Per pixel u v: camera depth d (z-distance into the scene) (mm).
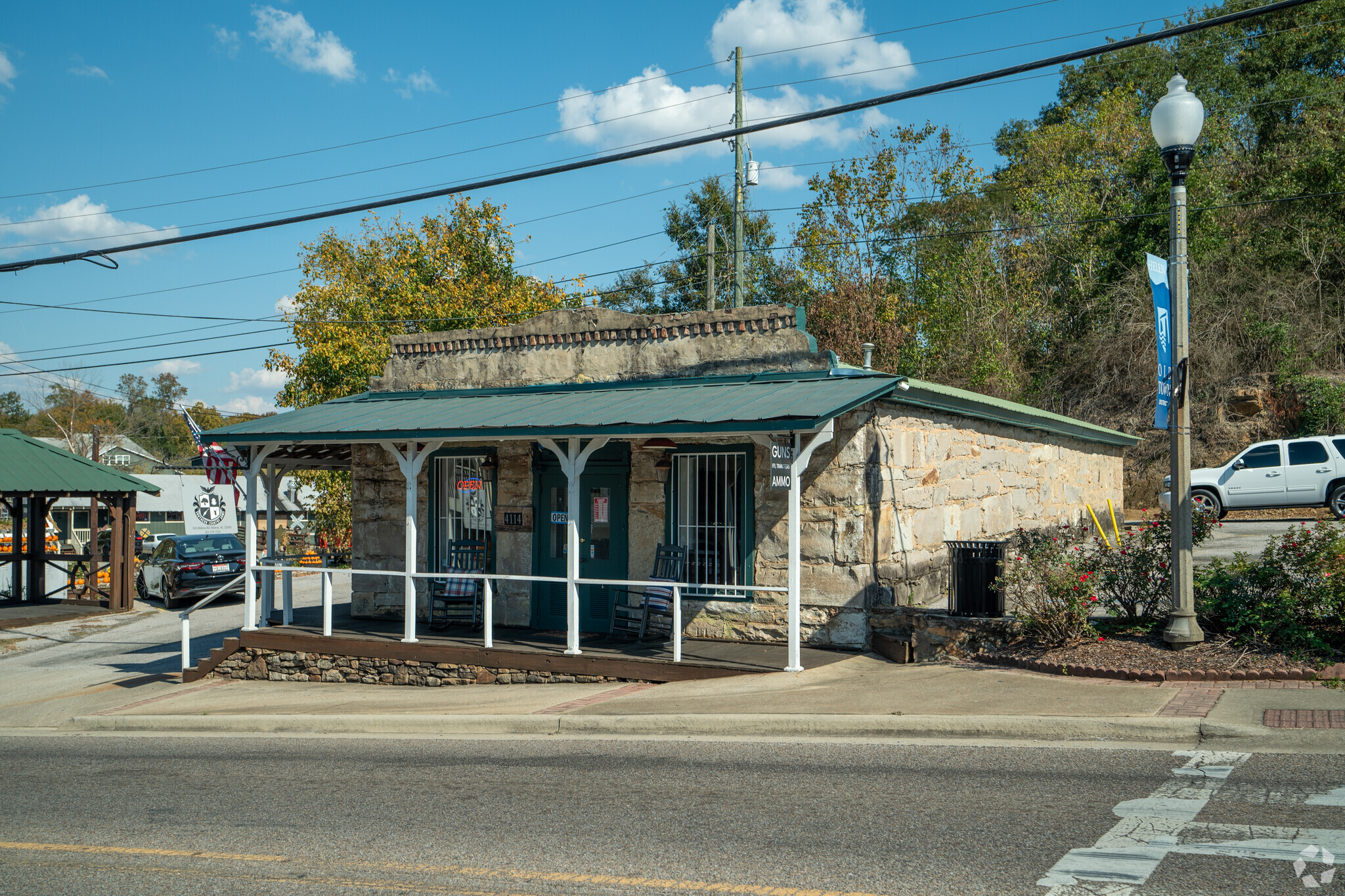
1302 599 9195
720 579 12508
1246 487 21828
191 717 11164
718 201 48719
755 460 12266
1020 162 41719
